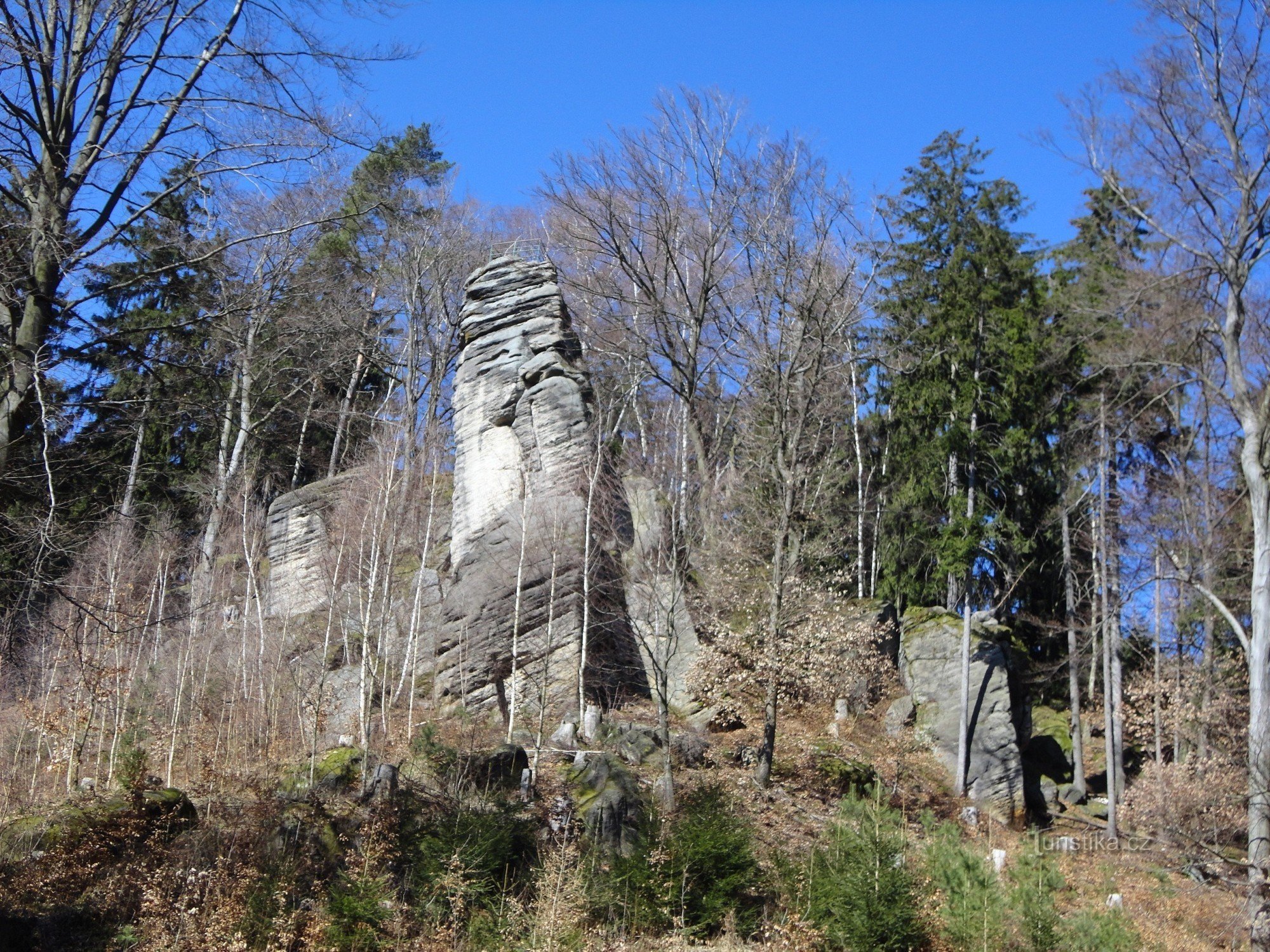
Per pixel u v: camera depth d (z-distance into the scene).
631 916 12.98
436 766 15.75
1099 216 26.36
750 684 21.80
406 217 32.28
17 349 8.83
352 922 11.58
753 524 24.58
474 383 25.95
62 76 9.80
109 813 12.74
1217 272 18.44
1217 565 22.12
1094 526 25.97
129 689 18.28
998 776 23.33
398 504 23.84
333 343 31.36
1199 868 19.86
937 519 29.31
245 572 26.98
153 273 9.88
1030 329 29.38
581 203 26.59
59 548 9.36
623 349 28.92
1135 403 24.16
